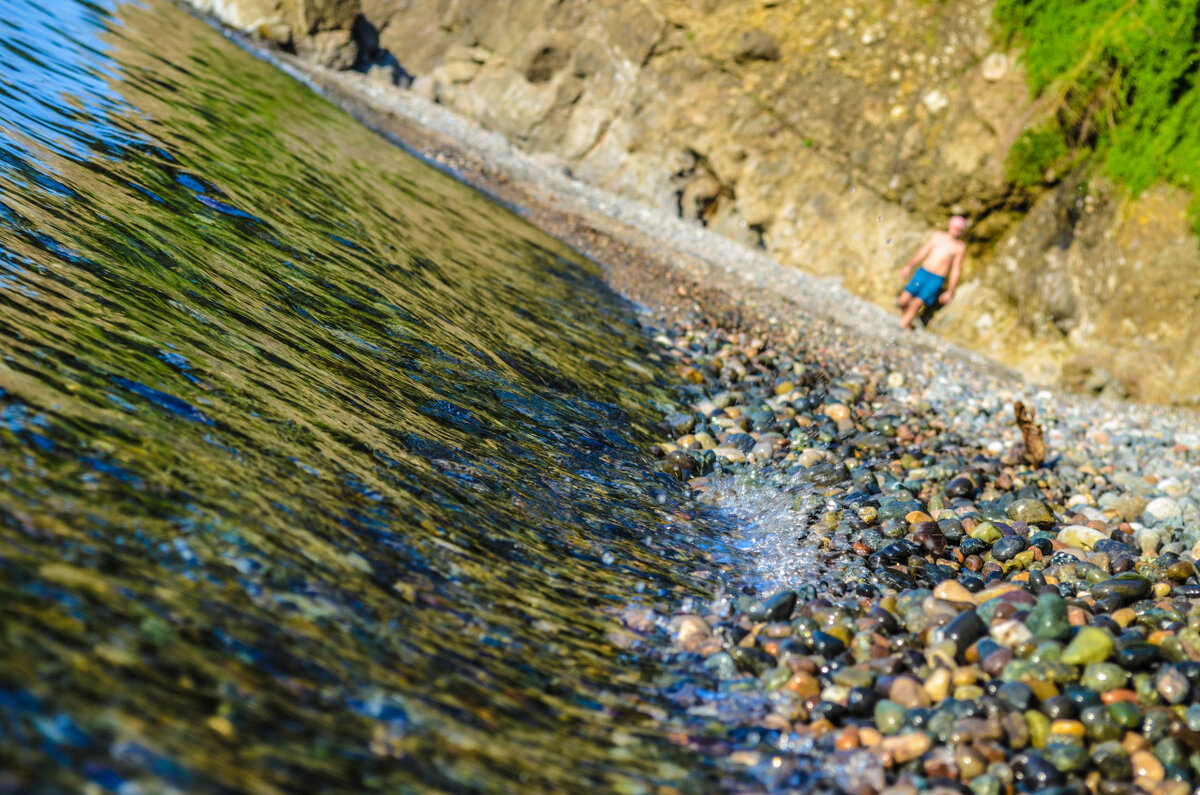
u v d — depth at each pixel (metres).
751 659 4.37
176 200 7.09
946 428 10.58
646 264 14.86
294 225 8.03
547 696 3.70
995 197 16.41
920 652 4.61
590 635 4.34
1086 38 15.56
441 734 3.12
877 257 17.52
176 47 14.06
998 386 13.87
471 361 7.20
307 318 6.25
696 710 4.02
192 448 4.02
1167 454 11.21
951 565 6.06
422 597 3.93
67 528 3.19
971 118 16.53
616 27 19.56
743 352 11.35
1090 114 15.67
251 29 19.59
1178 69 14.88
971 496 7.70
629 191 19.38
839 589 5.55
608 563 5.16
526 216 15.15
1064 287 15.69
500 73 20.58
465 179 15.89
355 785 2.72
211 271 6.08
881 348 14.12
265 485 4.05
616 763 3.43
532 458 6.10
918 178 17.11
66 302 4.68
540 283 11.23
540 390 7.50
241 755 2.62
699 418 8.57
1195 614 4.96
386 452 5.00
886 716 4.04
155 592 3.11
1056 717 4.08
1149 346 14.84
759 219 18.62
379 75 20.91
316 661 3.19
